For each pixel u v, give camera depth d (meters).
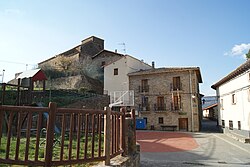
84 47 44.59
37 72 20.25
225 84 23.06
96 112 5.11
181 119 27.42
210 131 26.38
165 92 28.62
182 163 9.74
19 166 4.97
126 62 31.97
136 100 30.12
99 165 5.13
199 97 32.59
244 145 15.30
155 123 28.50
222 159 10.75
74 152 7.34
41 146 8.11
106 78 33.16
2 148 7.09
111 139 5.67
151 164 9.44
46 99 22.31
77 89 31.72
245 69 16.88
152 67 34.78
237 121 19.06
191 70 27.39
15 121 11.86
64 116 4.51
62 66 40.38
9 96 19.64
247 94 16.78
